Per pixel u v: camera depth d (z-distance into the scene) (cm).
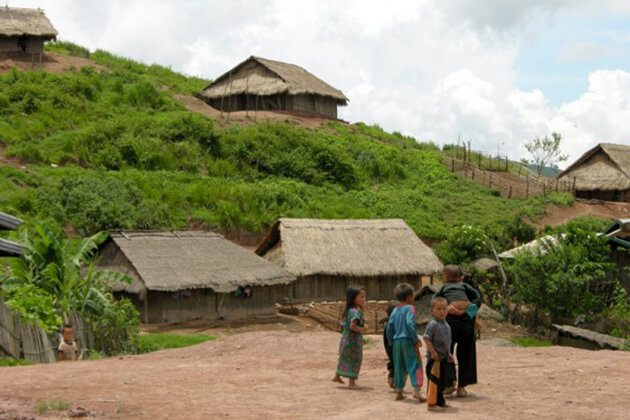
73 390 948
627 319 2825
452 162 6694
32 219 3644
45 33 6341
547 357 1293
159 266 3023
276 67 7262
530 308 3111
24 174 4134
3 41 6291
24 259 1986
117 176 4509
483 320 3091
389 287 3766
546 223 5462
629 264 3191
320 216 4797
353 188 5694
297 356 1380
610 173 6588
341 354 1025
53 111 5266
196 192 4562
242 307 3256
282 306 3488
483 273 3503
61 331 1712
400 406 848
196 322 3050
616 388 947
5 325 1525
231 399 903
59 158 4606
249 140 5606
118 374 1122
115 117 5491
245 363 1293
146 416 780
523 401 866
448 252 4072
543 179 6831
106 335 1961
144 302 2959
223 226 4369
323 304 3488
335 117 7631
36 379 1053
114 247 3141
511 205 5766
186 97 6781
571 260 3025
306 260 3538
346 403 888
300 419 774
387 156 6444
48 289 1970
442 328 837
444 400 832
